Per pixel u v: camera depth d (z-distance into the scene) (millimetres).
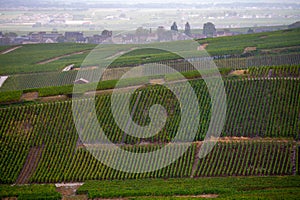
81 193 90750
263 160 100438
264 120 114938
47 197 87938
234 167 99500
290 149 103625
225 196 84125
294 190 86125
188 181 94438
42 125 116000
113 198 87250
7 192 90500
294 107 118500
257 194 84125
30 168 103562
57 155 106500
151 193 87875
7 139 112438
